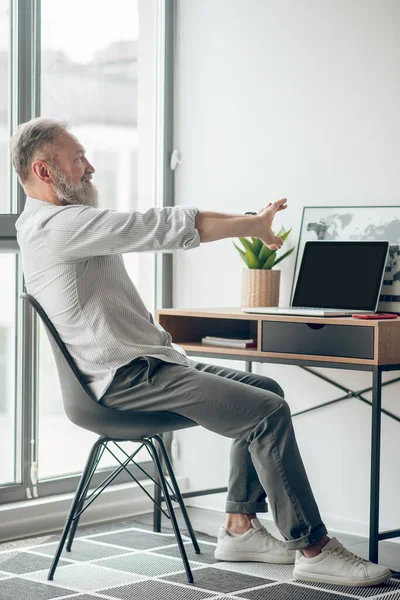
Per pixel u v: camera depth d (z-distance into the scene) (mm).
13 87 3162
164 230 2406
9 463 3211
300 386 3289
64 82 3336
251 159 3416
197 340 3213
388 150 3051
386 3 3049
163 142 3637
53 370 3301
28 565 2727
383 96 3061
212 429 2486
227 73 3479
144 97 3607
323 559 2508
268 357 2799
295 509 2416
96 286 2521
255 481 2777
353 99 3135
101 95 3465
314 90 3236
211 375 2488
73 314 2502
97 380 2533
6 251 3086
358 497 3141
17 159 2582
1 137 3141
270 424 2414
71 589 2490
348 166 3148
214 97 3518
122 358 2510
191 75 3586
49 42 3273
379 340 2541
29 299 2492
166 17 3611
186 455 3613
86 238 2414
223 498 3490
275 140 3346
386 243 2945
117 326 2539
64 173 2557
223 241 3492
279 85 3330
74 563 2752
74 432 3387
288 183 3312
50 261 2482
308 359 2695
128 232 2396
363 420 3123
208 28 3529
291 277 3283
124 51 3529
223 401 2434
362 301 2930
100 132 3473
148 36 3602
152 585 2527
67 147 2568
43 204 2561
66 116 3354
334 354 2643
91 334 2504
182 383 2467
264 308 2924
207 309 3135
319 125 3225
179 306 3645
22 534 3082
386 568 2514
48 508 3166
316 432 3248
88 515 3270
